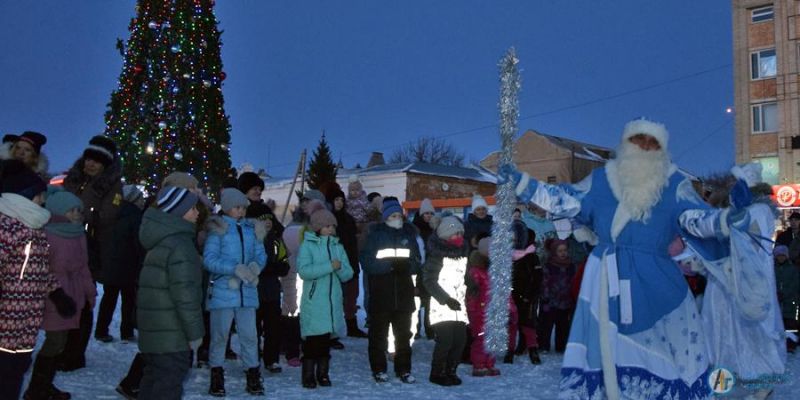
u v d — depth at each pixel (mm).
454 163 72875
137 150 16328
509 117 4406
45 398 5312
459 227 7234
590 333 4152
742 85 32812
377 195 11305
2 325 4176
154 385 4590
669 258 4230
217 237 6176
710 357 4188
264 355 7254
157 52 16516
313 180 42906
